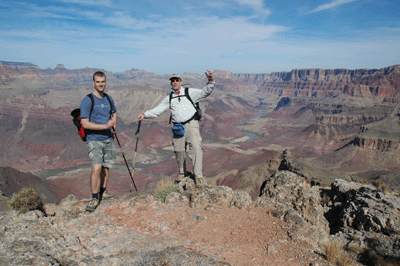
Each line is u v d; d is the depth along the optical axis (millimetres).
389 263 3559
